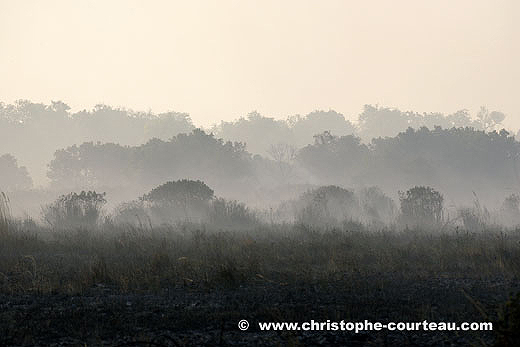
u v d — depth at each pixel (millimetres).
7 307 33344
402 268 45281
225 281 39344
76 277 41000
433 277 42031
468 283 39656
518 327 20266
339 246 55750
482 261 48406
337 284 39469
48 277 41281
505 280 40531
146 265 44656
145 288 38656
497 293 36062
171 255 50094
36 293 37062
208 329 28750
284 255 51781
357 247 55719
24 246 55781
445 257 49219
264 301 34594
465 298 34594
